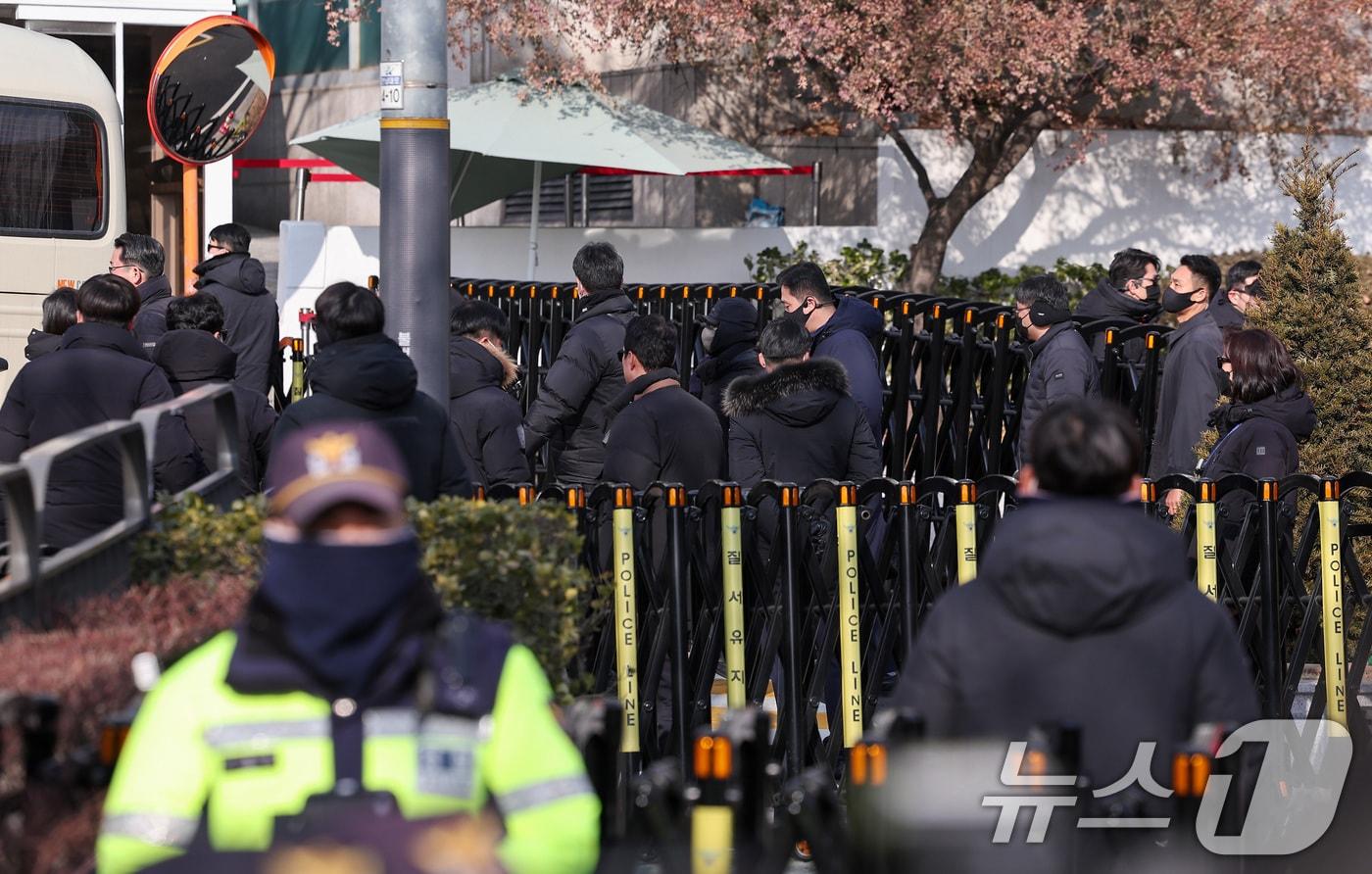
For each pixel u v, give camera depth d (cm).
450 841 493
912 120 3778
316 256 3338
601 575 1208
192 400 957
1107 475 690
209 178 3581
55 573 737
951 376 2091
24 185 2459
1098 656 683
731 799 692
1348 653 1368
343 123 3034
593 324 1684
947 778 689
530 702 517
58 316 1695
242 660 495
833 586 1280
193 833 493
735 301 1805
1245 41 3231
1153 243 3912
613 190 3984
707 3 3088
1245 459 1423
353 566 495
